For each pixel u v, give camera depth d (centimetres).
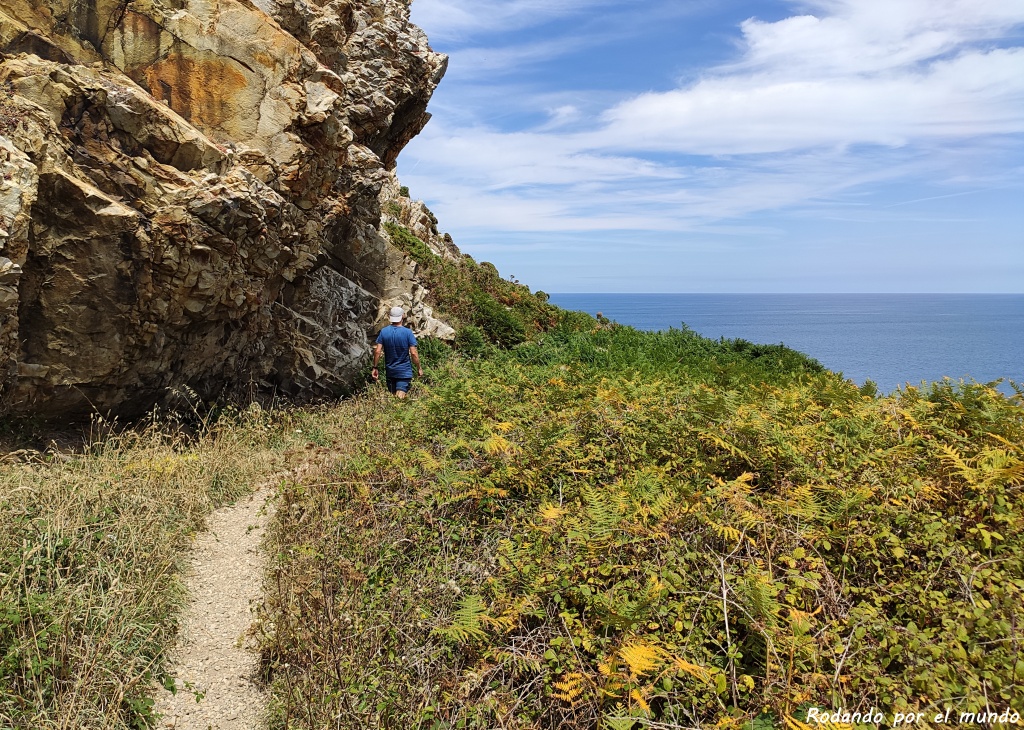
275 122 902
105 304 694
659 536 401
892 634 321
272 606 432
